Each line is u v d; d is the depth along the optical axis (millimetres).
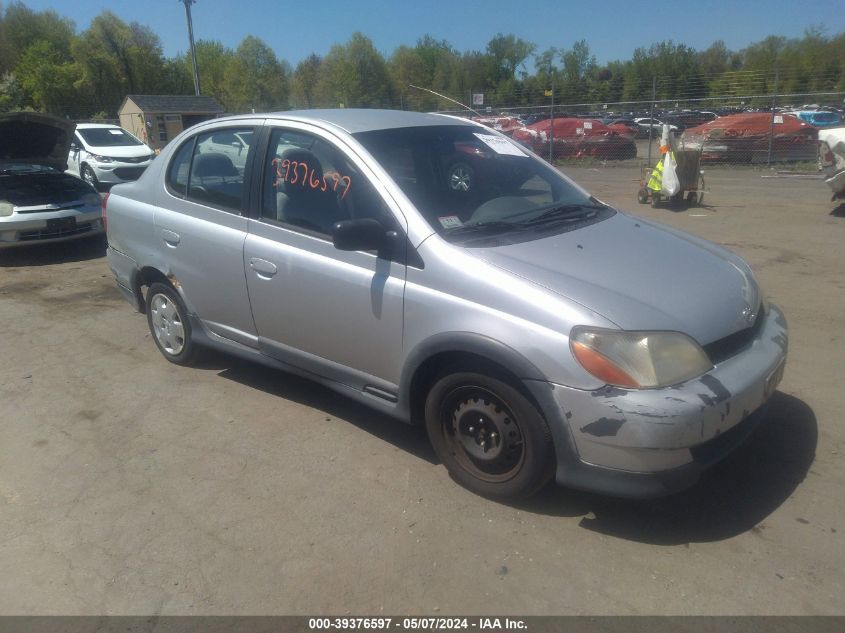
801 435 3824
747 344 3211
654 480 2814
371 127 3957
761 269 7281
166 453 3934
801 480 3412
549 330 2924
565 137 21438
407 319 3365
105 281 7781
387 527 3193
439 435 3463
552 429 2957
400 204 3490
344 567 2943
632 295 3049
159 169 4867
